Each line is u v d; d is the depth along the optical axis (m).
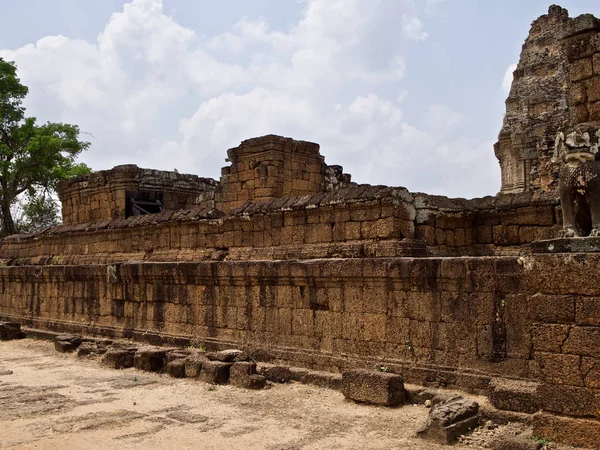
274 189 19.39
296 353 12.01
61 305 19.72
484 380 9.16
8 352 17.22
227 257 14.61
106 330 17.33
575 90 7.72
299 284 12.12
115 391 11.21
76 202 27.05
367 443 7.66
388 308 10.63
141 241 17.91
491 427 7.99
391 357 10.52
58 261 21.44
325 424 8.59
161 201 25.84
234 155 20.47
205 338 14.16
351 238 12.16
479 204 12.62
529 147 32.28
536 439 6.98
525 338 8.86
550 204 11.60
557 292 7.00
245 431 8.34
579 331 6.80
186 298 14.88
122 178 24.81
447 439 7.57
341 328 11.36
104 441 7.94
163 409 9.71
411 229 11.82
